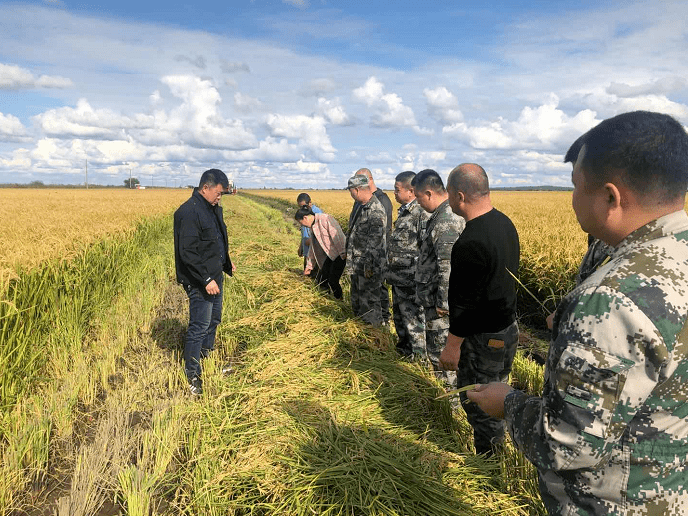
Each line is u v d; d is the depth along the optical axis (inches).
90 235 254.5
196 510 87.9
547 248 281.9
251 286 259.3
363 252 195.6
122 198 1171.9
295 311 202.2
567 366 35.8
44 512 91.0
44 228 283.7
